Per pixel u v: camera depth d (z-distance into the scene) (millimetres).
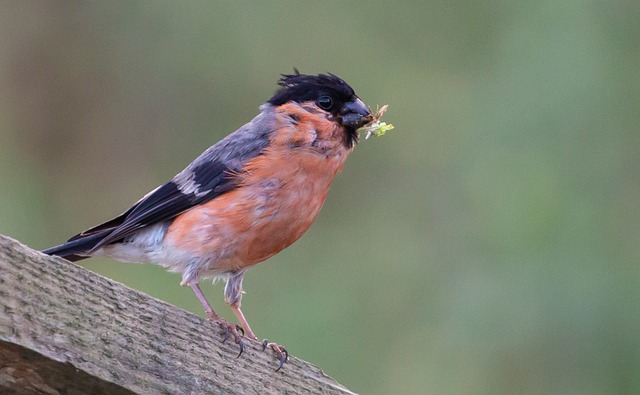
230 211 7973
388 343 13070
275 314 13148
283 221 8141
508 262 12508
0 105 15633
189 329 5914
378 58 15453
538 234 12359
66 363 5176
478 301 12562
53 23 15969
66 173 15516
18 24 15945
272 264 13570
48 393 5270
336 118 8453
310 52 15492
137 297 5660
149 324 5676
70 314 5285
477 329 12508
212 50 15453
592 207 12469
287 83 8789
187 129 15430
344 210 14445
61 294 5277
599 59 13055
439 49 15227
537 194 12555
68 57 15891
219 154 8258
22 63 15836
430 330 12898
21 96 15734
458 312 12719
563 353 12070
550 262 12242
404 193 14312
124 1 15805
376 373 12852
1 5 15969
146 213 8188
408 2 15492
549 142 13000
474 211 13258
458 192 13750
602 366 11930
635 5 13211
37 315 5148
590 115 12922
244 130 8430
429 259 13484
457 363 12531
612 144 12797
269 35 15453
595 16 13250
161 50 15609
